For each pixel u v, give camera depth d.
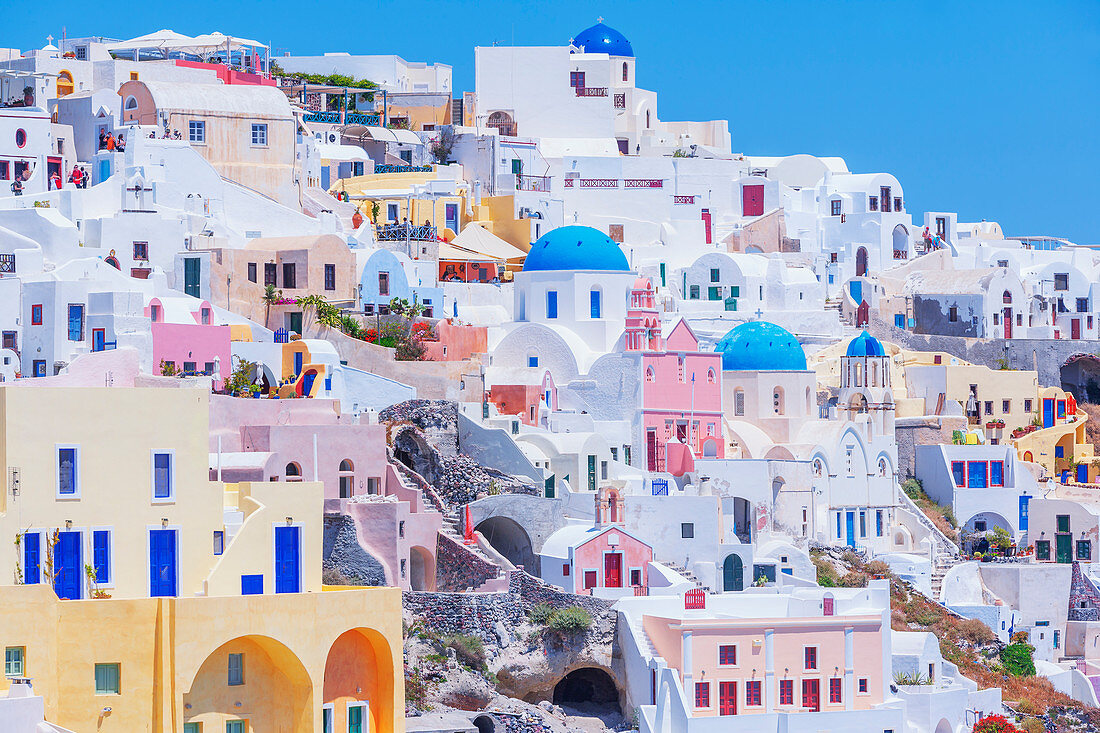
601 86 193.75
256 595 76.06
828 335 163.38
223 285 131.62
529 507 117.25
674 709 103.56
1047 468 156.00
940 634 125.56
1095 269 192.50
